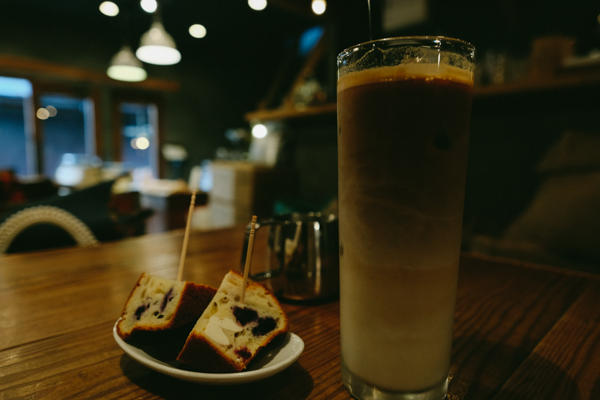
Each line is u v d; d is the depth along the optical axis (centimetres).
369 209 18
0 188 156
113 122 324
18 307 32
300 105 185
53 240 61
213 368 20
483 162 135
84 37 304
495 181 132
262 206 199
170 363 22
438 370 19
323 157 189
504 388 21
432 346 18
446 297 18
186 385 21
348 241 19
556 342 26
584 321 30
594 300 35
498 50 141
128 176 194
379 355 18
